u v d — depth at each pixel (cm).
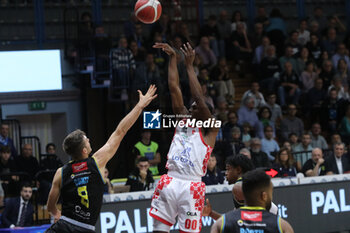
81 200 711
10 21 2291
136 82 1900
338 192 1316
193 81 777
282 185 1279
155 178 1523
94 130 2217
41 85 2162
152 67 1895
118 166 1950
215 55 2306
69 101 2205
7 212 1336
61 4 2356
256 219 577
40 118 2250
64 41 2197
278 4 2723
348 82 2305
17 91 2131
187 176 740
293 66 2289
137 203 1162
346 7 2822
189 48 790
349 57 2459
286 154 1546
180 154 746
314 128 1916
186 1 2545
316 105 2145
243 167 750
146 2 836
